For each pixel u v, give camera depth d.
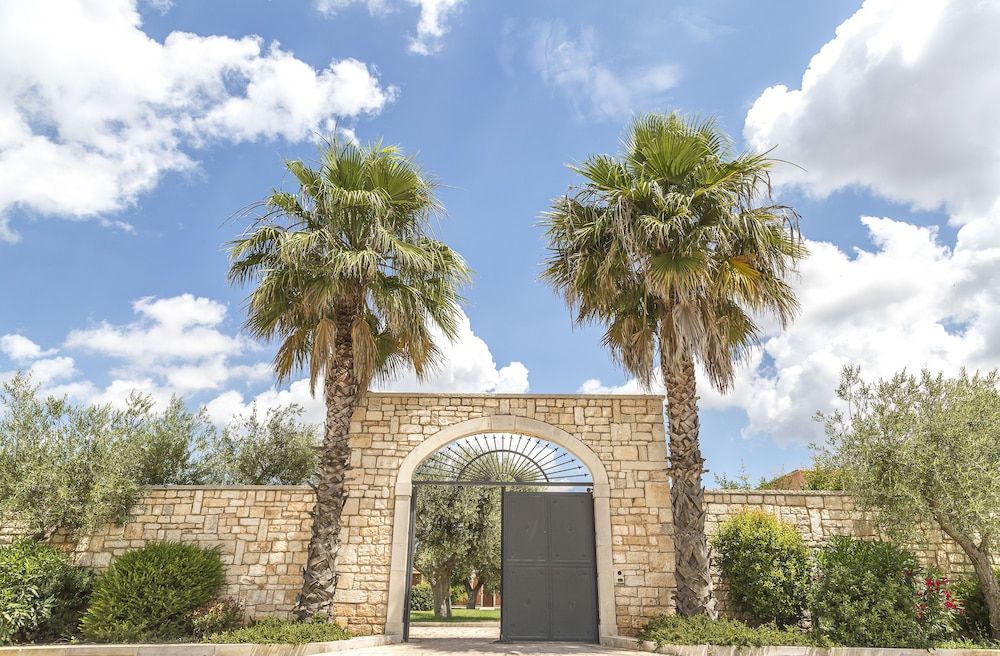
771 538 9.63
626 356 10.45
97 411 10.86
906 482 8.61
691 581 8.59
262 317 10.59
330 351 9.72
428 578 23.03
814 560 9.63
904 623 7.93
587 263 9.88
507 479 11.59
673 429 9.35
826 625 8.19
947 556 10.19
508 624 10.43
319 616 8.77
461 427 11.38
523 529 10.98
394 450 11.23
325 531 9.25
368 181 10.57
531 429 11.35
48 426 10.59
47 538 10.34
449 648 8.98
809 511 10.69
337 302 10.28
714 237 9.10
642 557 10.48
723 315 10.15
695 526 8.81
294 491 10.98
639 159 10.11
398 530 10.64
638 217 9.17
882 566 8.86
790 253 9.86
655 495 10.88
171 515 10.77
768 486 17.81
